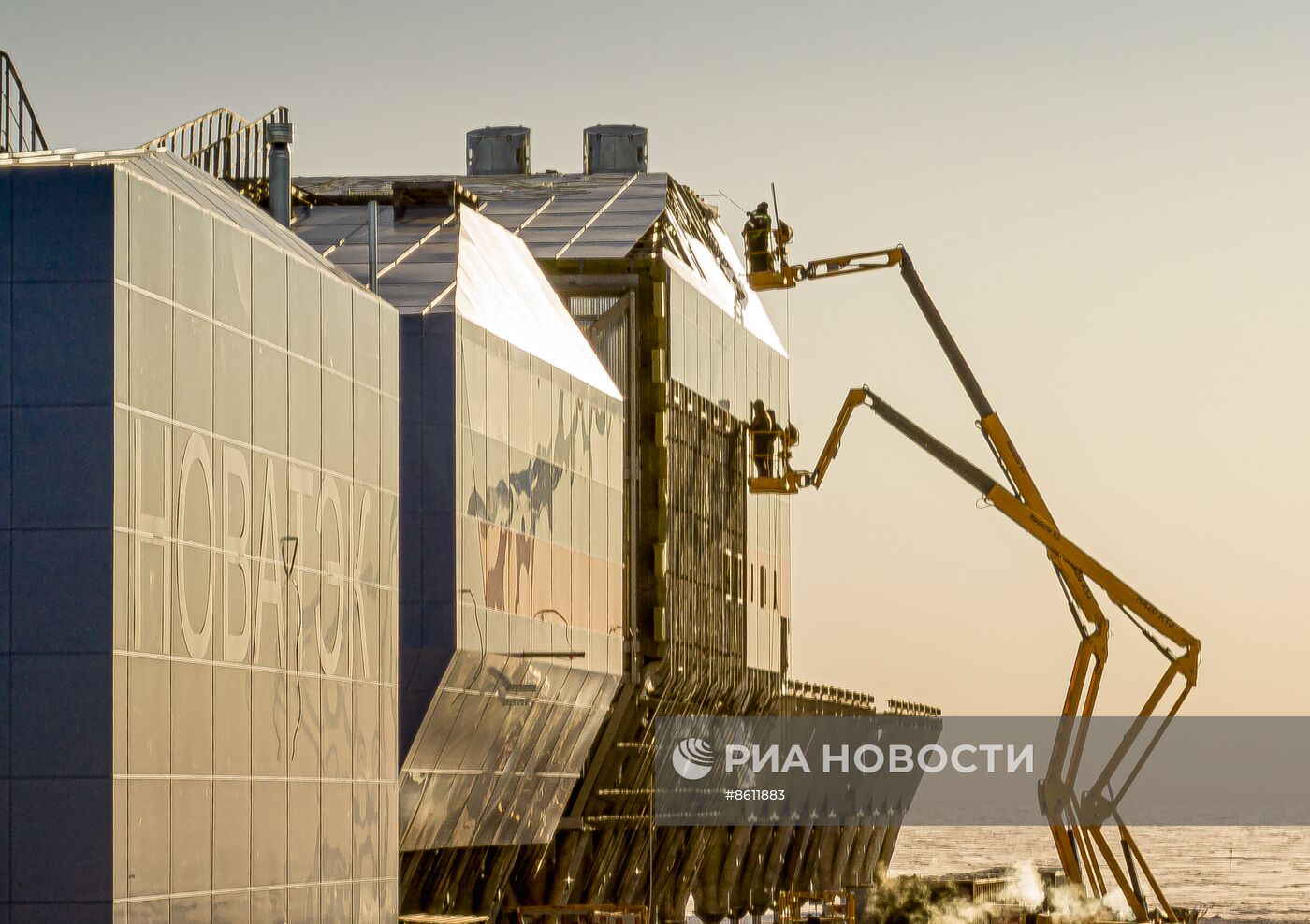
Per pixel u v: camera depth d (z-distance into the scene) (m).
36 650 78.19
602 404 145.25
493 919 140.25
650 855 174.88
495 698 124.00
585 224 178.88
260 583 90.38
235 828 87.50
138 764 79.50
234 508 88.00
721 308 189.12
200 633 84.75
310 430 96.00
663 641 163.00
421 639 114.94
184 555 83.56
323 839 97.25
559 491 134.75
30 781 77.81
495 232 146.75
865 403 188.25
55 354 78.81
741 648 193.00
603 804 164.25
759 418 196.50
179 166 102.94
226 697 87.00
